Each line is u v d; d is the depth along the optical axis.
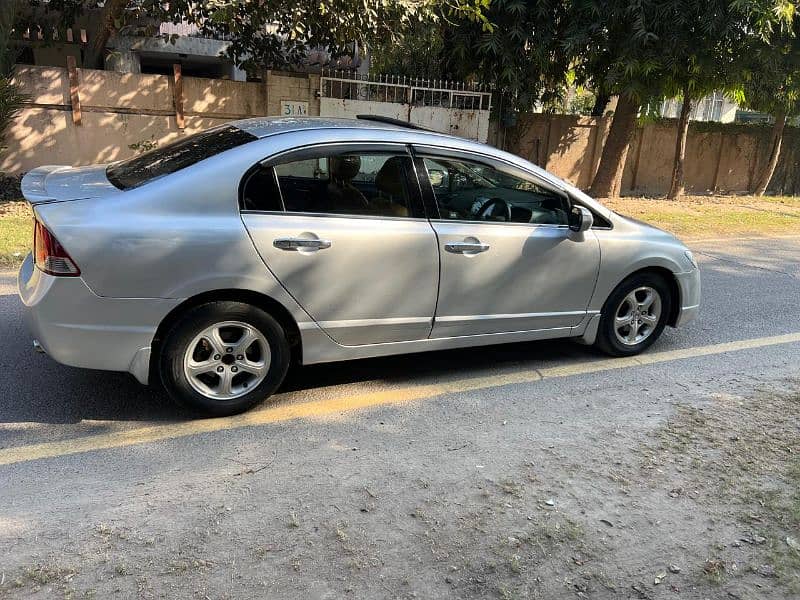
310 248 3.75
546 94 14.42
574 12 11.55
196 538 2.76
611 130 14.30
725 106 26.86
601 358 5.14
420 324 4.20
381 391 4.37
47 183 3.82
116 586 2.46
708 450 3.66
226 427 3.77
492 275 4.33
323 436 3.71
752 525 3.00
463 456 3.53
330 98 12.25
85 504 2.97
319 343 3.97
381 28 10.19
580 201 4.66
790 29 11.24
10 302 5.70
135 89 11.29
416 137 4.11
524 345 5.36
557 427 3.91
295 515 2.94
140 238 3.40
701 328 6.01
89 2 11.95
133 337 3.50
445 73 13.72
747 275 8.27
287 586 2.50
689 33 11.31
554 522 2.96
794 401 4.39
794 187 18.36
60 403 3.96
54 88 10.77
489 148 4.36
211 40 16.31
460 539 2.82
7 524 2.80
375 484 3.22
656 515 3.05
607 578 2.64
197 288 3.54
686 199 15.69
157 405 3.99
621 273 4.83
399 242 3.99
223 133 4.10
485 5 10.80
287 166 3.75
